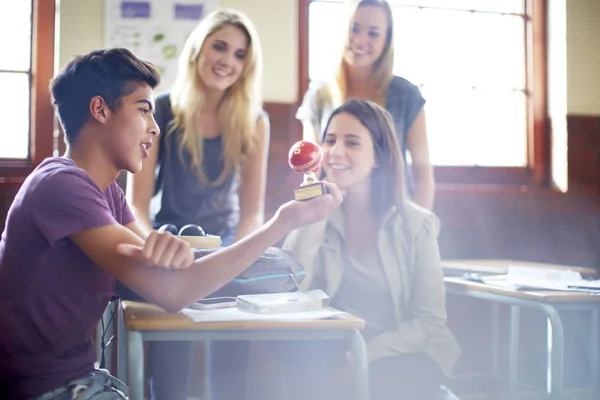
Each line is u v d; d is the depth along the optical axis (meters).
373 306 2.13
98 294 1.36
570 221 3.28
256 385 2.76
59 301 1.31
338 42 2.91
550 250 3.25
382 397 1.93
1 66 2.86
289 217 1.38
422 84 3.33
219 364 2.29
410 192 2.89
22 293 1.30
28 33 2.88
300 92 3.06
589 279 2.55
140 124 1.40
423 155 2.92
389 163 2.19
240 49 2.56
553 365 2.03
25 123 2.89
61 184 1.28
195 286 1.30
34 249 1.29
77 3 2.84
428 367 1.98
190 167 2.51
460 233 3.15
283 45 3.03
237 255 1.33
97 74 1.38
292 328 1.46
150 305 1.64
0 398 1.33
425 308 2.09
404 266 2.13
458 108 3.37
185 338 1.43
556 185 3.37
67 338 1.33
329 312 1.56
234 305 1.66
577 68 3.35
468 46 3.38
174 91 2.56
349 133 2.17
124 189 2.57
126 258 1.26
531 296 2.07
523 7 3.43
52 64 2.86
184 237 1.84
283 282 1.76
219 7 2.94
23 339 1.31
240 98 2.57
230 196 2.56
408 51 3.31
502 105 3.43
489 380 3.07
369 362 1.95
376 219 2.18
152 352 2.07
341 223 2.17
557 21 3.37
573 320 3.03
